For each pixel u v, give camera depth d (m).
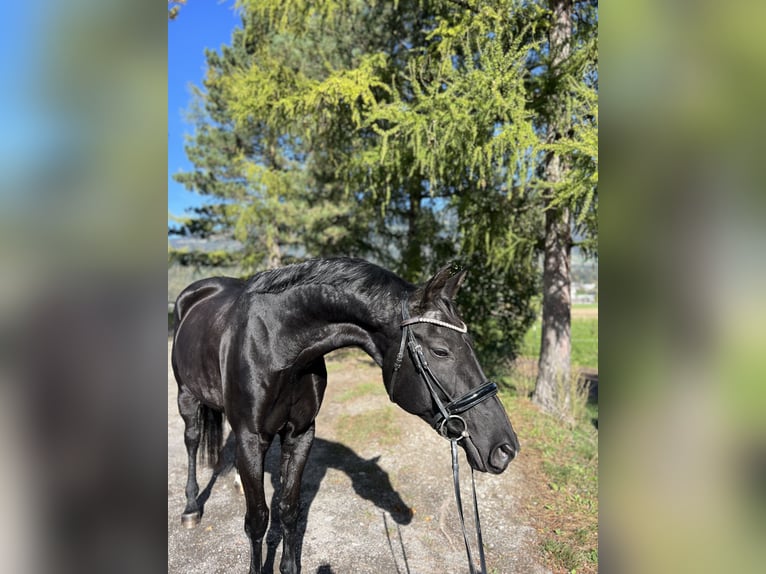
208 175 11.98
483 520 2.89
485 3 4.17
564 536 2.69
